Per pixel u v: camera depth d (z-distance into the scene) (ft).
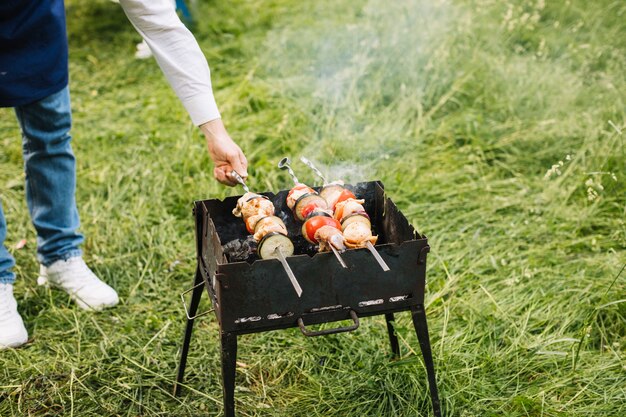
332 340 9.37
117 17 21.35
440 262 10.91
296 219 8.02
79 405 8.48
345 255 6.70
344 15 19.88
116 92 17.37
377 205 8.09
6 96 8.59
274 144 14.29
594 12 18.48
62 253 10.31
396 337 8.91
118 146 14.79
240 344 9.41
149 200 12.88
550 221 11.82
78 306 10.32
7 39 8.30
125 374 8.95
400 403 8.34
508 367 8.87
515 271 10.69
